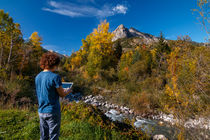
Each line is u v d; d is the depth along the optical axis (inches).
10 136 115.0
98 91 593.3
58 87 69.7
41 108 71.6
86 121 150.9
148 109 357.7
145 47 691.4
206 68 120.6
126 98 458.0
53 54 77.0
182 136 122.6
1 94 261.7
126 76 660.7
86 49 1272.1
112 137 127.8
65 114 169.5
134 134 146.0
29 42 611.8
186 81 130.6
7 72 433.1
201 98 122.6
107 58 840.3
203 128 112.3
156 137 182.7
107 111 384.2
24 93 326.0
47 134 77.9
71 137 117.8
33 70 674.2
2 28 514.0
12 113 165.3
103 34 800.9
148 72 614.5
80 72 998.4
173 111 136.9
